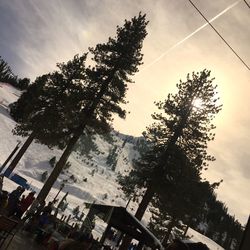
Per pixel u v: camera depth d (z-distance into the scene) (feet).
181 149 87.66
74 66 116.67
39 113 113.29
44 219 52.60
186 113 90.84
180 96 93.09
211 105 91.35
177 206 105.50
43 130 111.14
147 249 55.42
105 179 351.05
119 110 88.38
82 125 86.17
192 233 317.01
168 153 85.20
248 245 15.89
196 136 89.15
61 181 247.09
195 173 99.14
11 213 49.39
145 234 51.75
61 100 108.88
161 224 116.26
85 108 88.53
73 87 108.27
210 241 326.24
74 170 302.45
